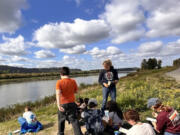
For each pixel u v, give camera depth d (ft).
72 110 10.05
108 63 14.79
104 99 15.24
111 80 14.94
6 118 26.61
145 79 46.70
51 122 15.84
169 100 17.79
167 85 28.48
